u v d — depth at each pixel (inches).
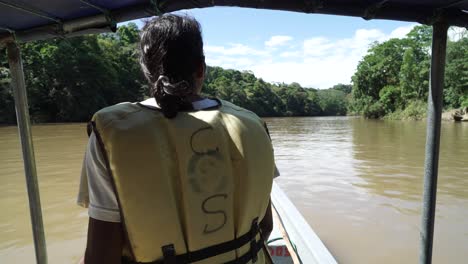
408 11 58.7
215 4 55.5
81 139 700.0
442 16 59.3
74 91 1443.2
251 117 40.8
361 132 1002.1
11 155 489.4
